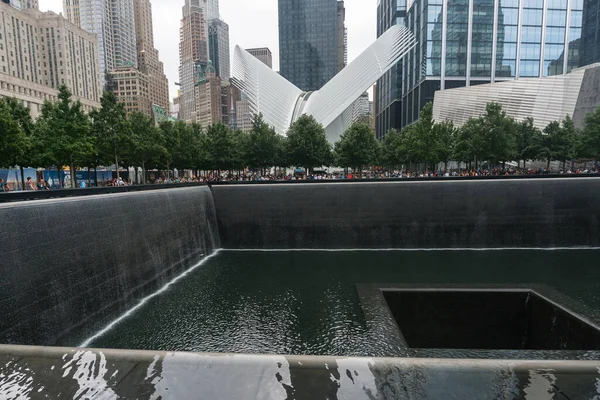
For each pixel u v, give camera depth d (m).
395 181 20.55
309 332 9.81
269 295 12.96
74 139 23.88
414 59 74.25
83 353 3.21
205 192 20.73
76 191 12.48
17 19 85.06
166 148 33.56
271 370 2.96
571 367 3.05
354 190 20.55
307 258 18.61
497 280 14.14
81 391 2.69
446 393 2.72
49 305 9.19
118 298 11.97
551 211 19.47
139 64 177.12
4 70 79.12
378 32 108.19
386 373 2.94
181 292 13.70
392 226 20.38
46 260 9.28
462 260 17.34
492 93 49.62
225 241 21.66
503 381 2.86
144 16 188.75
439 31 65.19
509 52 66.19
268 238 21.28
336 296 12.63
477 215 19.84
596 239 19.31
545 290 10.91
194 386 2.75
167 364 3.04
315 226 20.91
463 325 11.30
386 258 18.16
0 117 20.53
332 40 157.62
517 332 11.26
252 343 9.32
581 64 67.12
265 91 53.44
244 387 2.74
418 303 11.48
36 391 2.70
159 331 10.30
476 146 34.50
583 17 67.00
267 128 39.81
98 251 11.34
